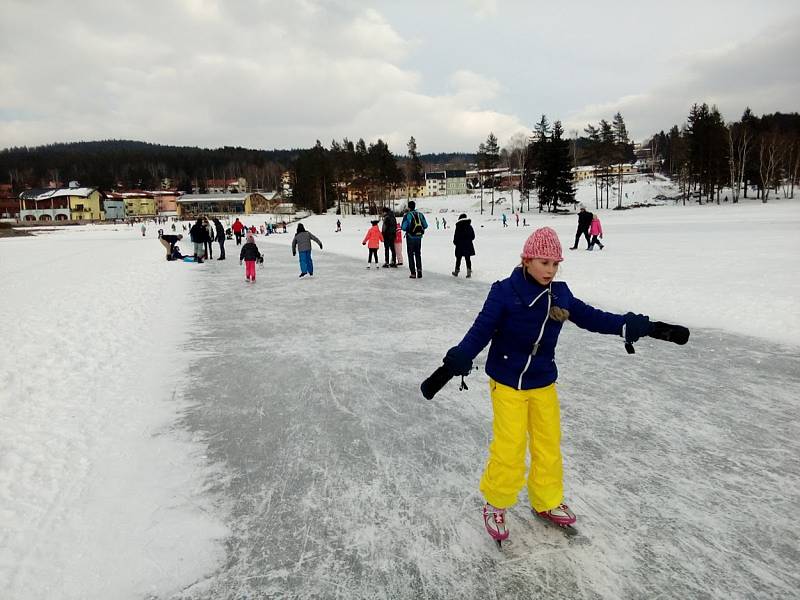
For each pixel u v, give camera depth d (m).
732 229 23.31
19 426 3.96
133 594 2.19
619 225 32.47
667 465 3.15
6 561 2.38
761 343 5.69
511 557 2.37
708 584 2.15
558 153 65.44
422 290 10.15
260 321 7.79
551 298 2.26
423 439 3.64
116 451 3.54
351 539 2.53
